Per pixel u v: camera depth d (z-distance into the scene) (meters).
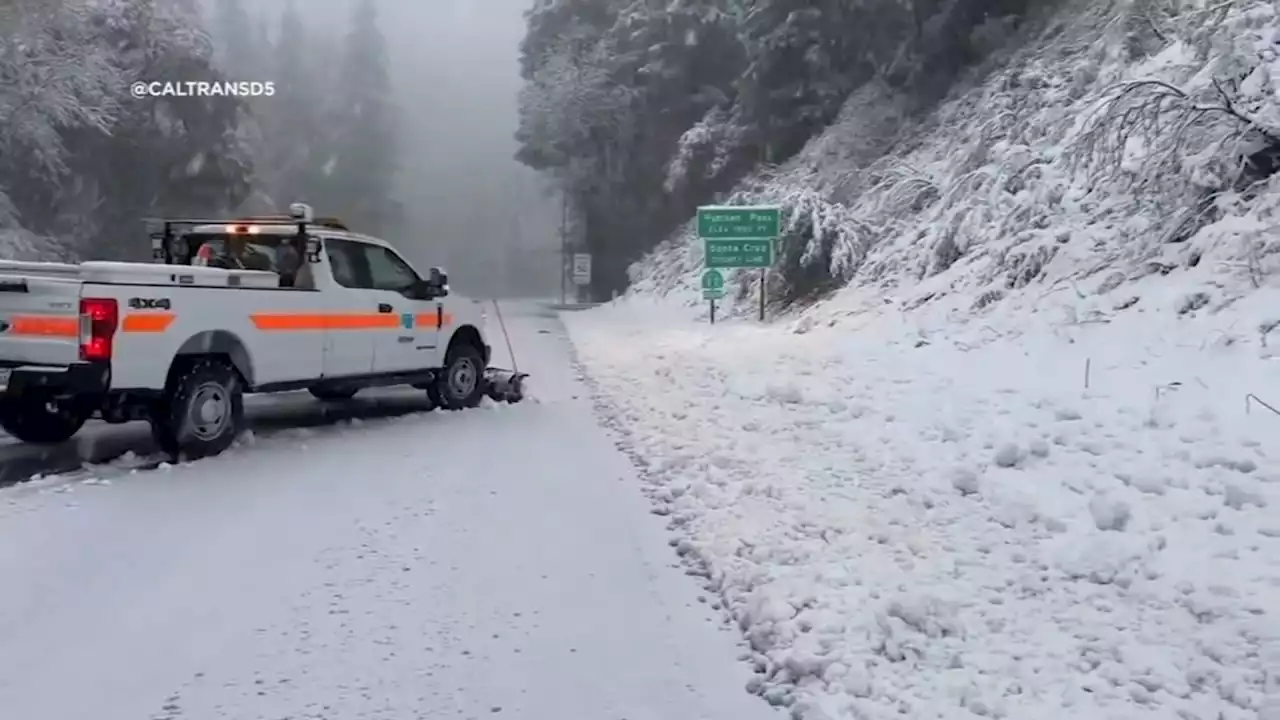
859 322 15.70
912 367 11.70
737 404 10.95
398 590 5.84
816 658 4.73
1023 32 23.89
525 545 6.67
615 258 44.91
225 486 8.12
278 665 4.85
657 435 9.77
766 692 4.59
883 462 8.27
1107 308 11.11
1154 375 9.06
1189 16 13.09
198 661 4.88
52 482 8.10
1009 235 14.75
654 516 7.34
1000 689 4.48
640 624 5.39
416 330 11.48
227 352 9.29
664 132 42.22
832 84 30.25
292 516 7.30
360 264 11.04
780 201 22.23
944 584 5.68
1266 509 6.30
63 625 5.30
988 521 6.77
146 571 6.10
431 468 8.86
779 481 7.79
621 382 13.55
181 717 4.34
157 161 34.97
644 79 42.50
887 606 5.28
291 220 10.42
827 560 6.05
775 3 30.83
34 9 27.92
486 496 7.89
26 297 8.24
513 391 12.69
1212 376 8.61
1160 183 12.10
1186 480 6.90
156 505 7.52
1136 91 12.34
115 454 9.21
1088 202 14.05
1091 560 5.92
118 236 34.66
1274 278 9.84
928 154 22.56
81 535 6.76
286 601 5.65
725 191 36.72
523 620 5.43
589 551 6.55
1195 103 11.34
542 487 8.17
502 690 4.63
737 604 5.51
